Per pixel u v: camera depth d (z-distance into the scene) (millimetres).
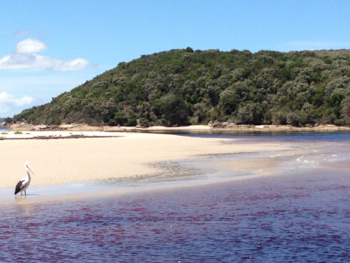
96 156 33438
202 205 15656
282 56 183750
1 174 23125
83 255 10508
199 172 24719
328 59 167875
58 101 196500
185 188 19219
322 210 14664
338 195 17266
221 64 184875
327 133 90750
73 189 19047
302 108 132750
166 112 161125
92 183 20688
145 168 26422
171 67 188750
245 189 18875
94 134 77938
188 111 164750
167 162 29984
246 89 155500
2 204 15945
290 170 25344
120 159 31453
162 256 10430
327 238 11672
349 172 24188
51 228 12805
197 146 46344
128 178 22312
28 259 10211
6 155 33750
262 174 23734
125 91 179875
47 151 37719
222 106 156000
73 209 15141
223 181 21266
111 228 12805
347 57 172500
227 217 13938
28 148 41250
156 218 13914
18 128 166500
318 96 133750
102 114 165625
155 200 16594
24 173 23469
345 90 127688
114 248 11008
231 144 51062
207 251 10742
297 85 143625
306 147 45938
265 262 9977
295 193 17781
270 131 110875
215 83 166250
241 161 30688
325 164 28312
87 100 174125
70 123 170500
